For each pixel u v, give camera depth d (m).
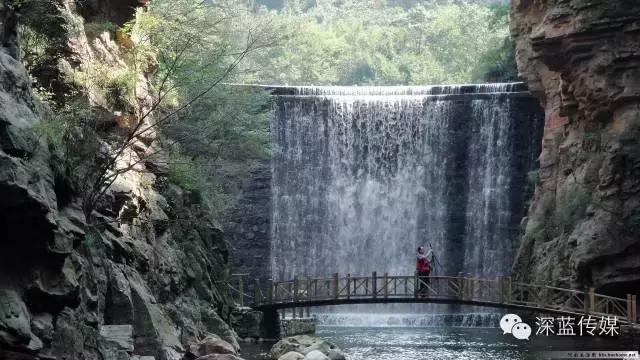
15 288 13.24
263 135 35.94
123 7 25.22
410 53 85.19
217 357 20.84
